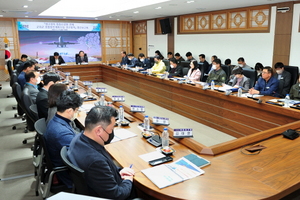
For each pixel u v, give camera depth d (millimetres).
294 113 3289
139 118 3047
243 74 5113
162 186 1636
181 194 1565
